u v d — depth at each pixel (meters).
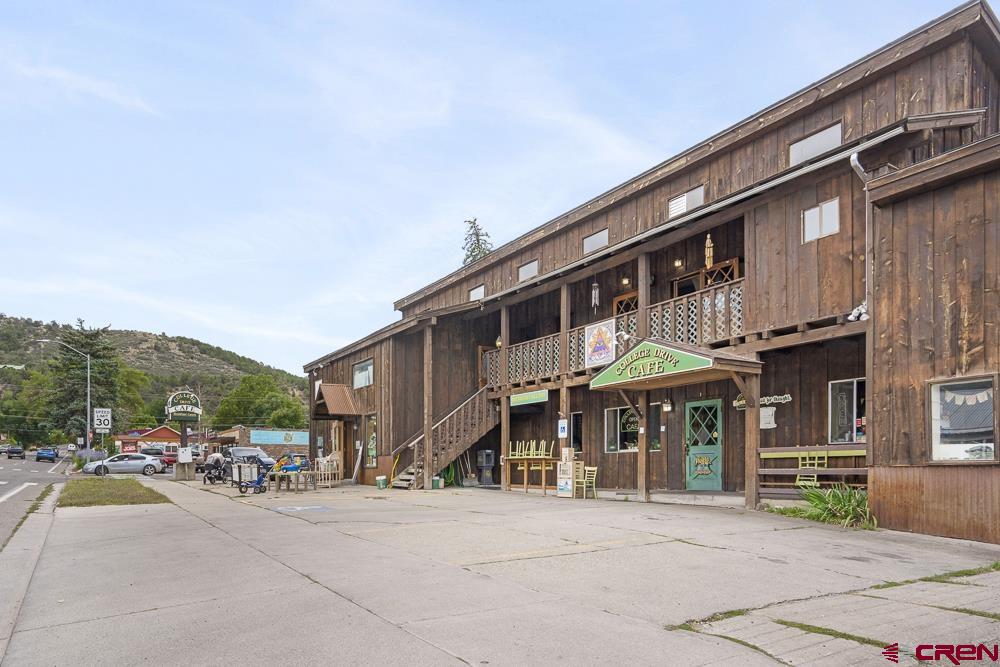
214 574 7.36
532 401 19.16
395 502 15.29
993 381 9.08
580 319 20.03
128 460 41.28
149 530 10.96
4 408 96.00
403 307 30.23
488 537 9.57
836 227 12.00
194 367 179.00
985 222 9.41
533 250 21.84
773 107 14.27
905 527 9.93
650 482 16.06
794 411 13.72
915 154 11.23
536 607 5.86
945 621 5.51
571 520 11.40
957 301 9.62
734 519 11.36
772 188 12.96
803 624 5.44
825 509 10.98
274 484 22.38
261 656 4.72
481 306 21.31
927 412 9.79
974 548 8.83
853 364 12.70
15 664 4.69
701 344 14.39
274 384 92.62
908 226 10.31
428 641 4.96
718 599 6.19
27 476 34.53
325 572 7.29
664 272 17.36
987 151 9.20
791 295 12.63
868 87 12.71
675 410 16.56
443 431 20.58
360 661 4.59
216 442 53.53
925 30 11.77
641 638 5.05
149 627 5.47
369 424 23.81
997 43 11.84
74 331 68.50
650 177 17.34
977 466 9.17
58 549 9.28
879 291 10.60
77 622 5.67
